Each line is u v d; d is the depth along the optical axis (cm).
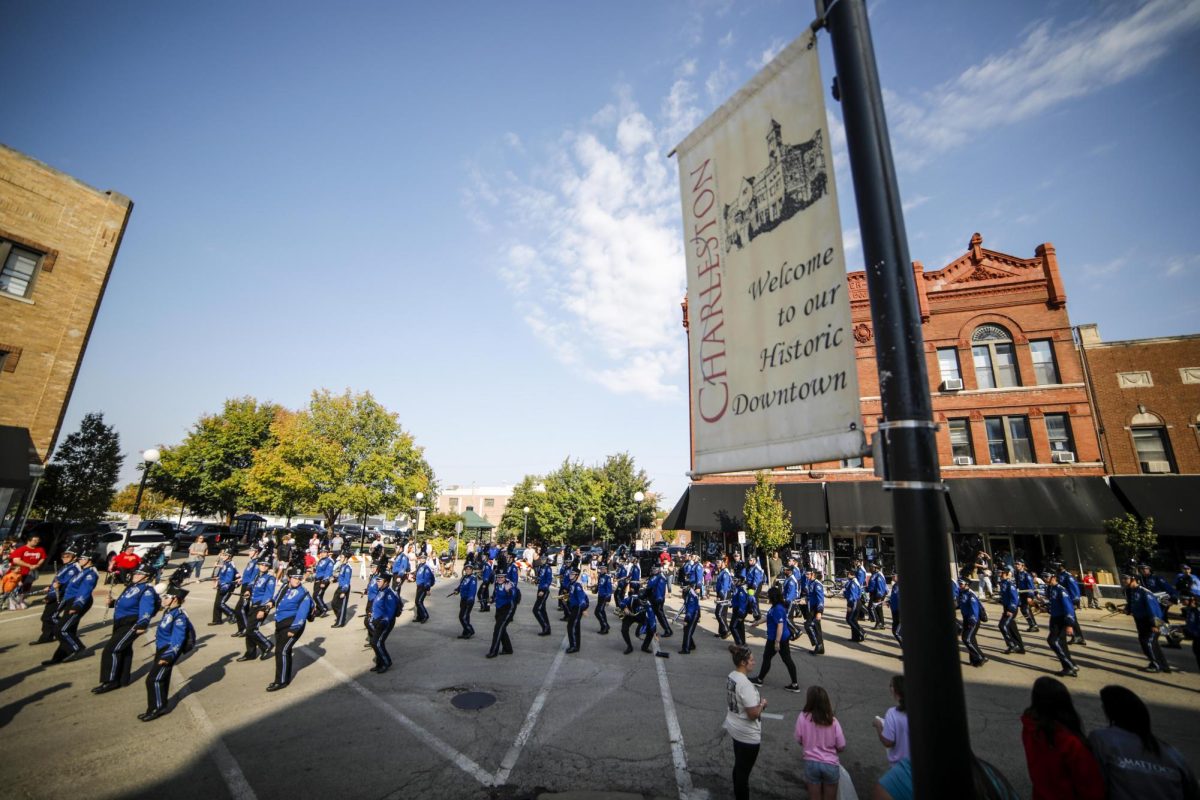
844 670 1117
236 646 1184
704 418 370
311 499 3353
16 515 1669
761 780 617
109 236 1883
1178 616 1714
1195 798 341
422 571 1589
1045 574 1909
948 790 185
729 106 388
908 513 211
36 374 1684
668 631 1362
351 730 730
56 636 1017
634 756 671
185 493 4053
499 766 637
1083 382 2266
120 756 633
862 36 275
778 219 338
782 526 2247
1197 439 2111
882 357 233
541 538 4650
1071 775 348
